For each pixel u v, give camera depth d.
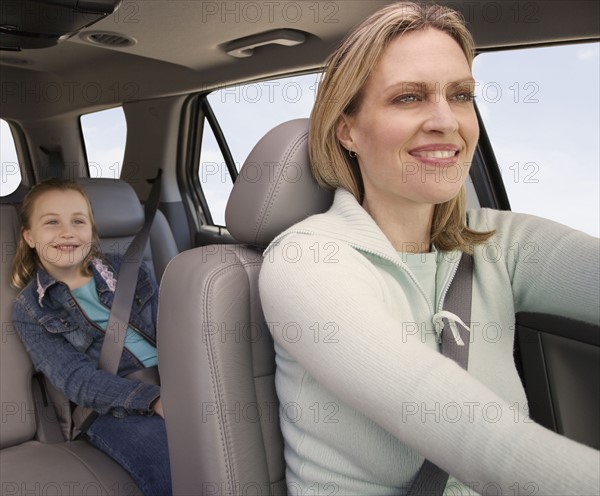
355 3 1.82
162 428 1.41
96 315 1.64
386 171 0.75
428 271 0.82
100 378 1.45
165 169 3.41
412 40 0.73
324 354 0.63
